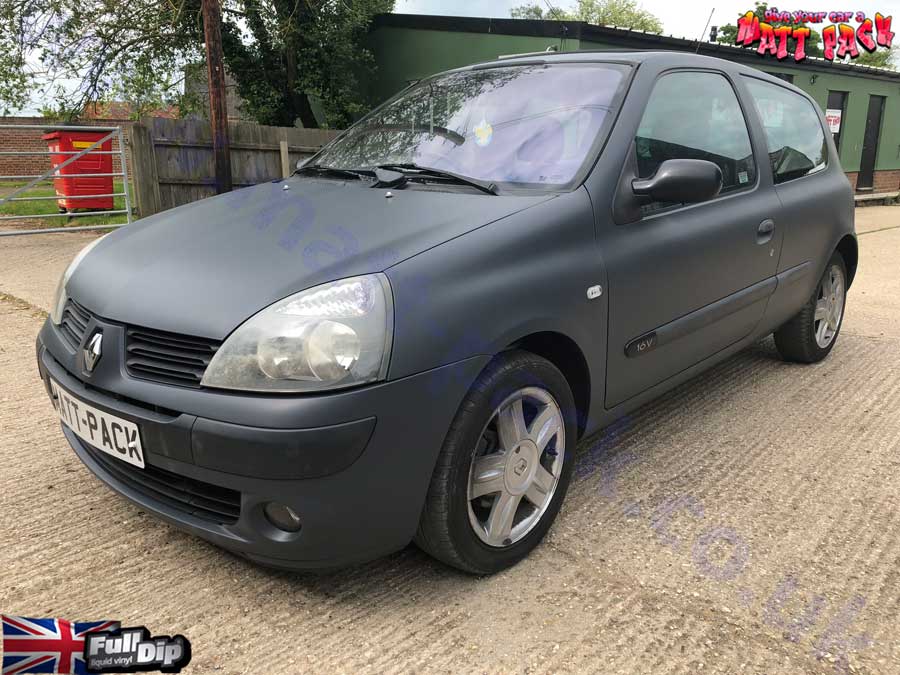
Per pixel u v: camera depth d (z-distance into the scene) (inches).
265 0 452.1
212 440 68.5
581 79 109.1
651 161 104.3
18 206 478.9
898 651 73.8
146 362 74.6
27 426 127.4
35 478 108.5
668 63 115.3
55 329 90.7
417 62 488.1
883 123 642.8
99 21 432.1
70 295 89.9
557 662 71.7
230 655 72.4
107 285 83.4
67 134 400.2
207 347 71.3
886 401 144.4
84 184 411.5
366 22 478.0
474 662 71.6
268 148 344.8
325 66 491.5
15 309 203.5
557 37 409.4
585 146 97.9
